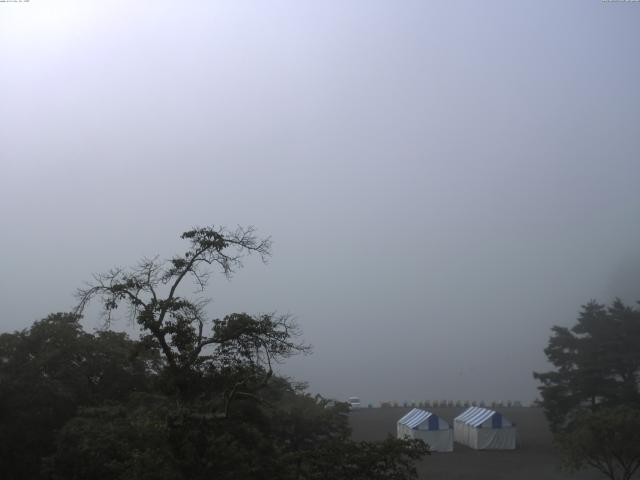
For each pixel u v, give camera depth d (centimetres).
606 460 4178
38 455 3556
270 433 3225
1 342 3966
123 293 2306
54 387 3631
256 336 2362
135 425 2500
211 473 2241
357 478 2623
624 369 6525
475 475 5144
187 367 2339
